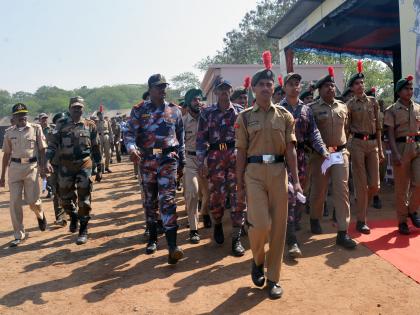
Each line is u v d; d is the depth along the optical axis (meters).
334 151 5.10
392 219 6.18
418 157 5.31
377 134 5.56
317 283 4.00
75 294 4.22
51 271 5.00
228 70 20.02
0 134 50.28
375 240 5.17
